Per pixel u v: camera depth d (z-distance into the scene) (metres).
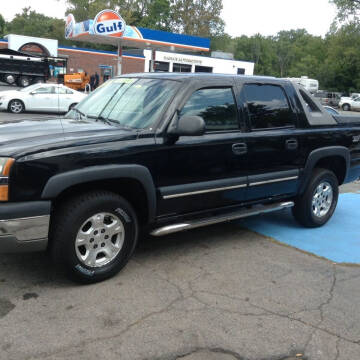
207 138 4.06
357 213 6.41
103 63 39.97
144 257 4.29
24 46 34.81
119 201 3.60
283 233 5.27
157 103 3.94
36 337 2.85
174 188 3.89
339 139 5.38
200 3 67.31
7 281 3.62
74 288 3.54
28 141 3.34
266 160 4.57
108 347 2.78
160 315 3.20
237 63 42.66
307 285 3.84
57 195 3.24
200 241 4.84
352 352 2.87
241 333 3.02
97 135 3.53
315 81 47.25
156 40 23.70
